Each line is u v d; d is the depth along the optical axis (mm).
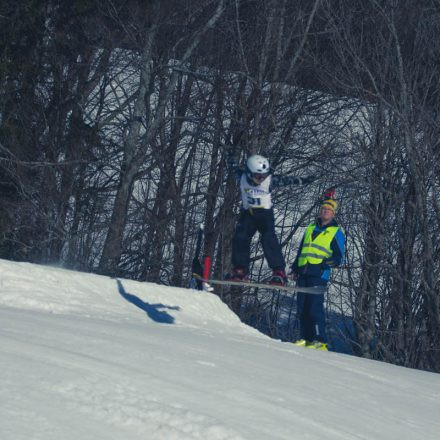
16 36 73250
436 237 66062
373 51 70000
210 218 76438
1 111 71375
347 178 71188
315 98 74375
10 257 70875
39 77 74000
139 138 72688
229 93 73750
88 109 82625
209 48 76312
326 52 74750
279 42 73000
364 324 66688
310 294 35094
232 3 73000
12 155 67438
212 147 80062
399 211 66375
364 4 74500
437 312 62719
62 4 74688
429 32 71062
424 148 65875
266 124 73000
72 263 70500
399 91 69250
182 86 80750
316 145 74750
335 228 35094
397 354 65438
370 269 67250
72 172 73125
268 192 28422
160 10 73750
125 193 71000
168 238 74625
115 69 81750
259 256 72500
